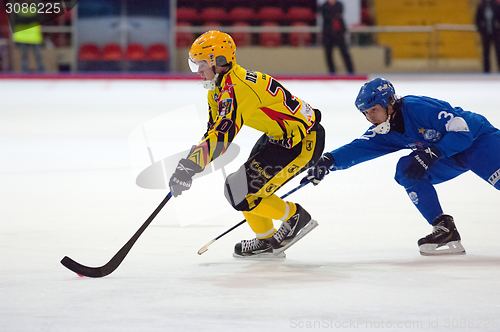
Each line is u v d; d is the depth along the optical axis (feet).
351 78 154.10
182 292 26.66
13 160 61.31
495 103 107.65
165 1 160.97
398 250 33.45
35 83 146.72
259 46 158.51
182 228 38.24
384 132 31.48
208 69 29.14
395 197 46.34
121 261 28.68
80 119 93.04
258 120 30.48
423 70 159.33
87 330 22.54
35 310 24.45
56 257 31.96
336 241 35.37
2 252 32.68
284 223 31.96
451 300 25.55
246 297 26.03
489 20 155.53
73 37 158.40
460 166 32.81
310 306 24.97
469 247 33.63
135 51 161.38
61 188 49.21
